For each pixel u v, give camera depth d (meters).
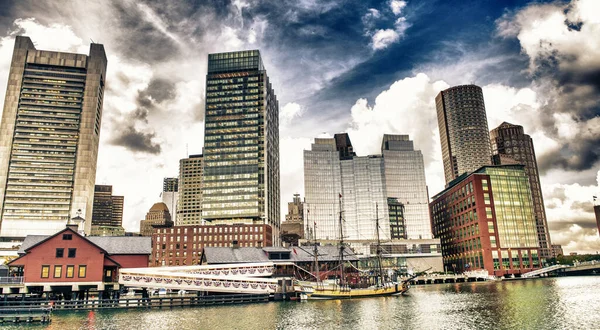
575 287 119.88
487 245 194.38
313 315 71.94
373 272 152.75
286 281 104.50
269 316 70.88
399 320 64.94
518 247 198.12
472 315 68.38
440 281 188.50
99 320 66.56
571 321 59.09
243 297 94.56
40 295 90.00
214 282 93.56
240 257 130.88
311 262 137.00
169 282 88.69
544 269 194.75
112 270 90.62
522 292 108.69
